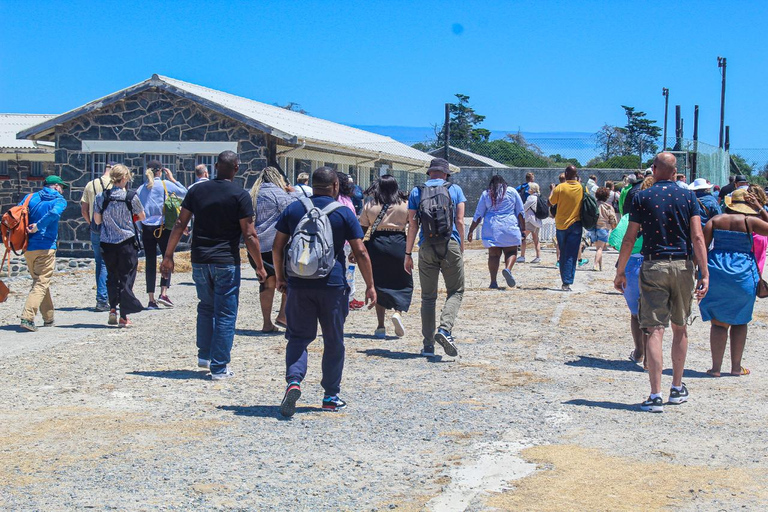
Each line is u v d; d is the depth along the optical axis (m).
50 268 10.41
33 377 7.62
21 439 5.62
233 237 7.52
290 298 6.24
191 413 6.34
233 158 7.53
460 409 6.52
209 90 23.58
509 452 5.41
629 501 4.50
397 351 8.94
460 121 58.53
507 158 40.34
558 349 9.14
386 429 5.95
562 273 14.12
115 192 10.31
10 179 29.08
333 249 6.17
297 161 22.39
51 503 4.43
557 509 4.38
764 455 5.37
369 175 28.72
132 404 6.63
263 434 5.79
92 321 11.07
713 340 7.96
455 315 8.43
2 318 11.41
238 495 4.57
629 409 6.59
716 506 4.44
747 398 7.00
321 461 5.19
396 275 9.45
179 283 15.58
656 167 6.75
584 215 13.88
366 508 4.39
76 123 21.36
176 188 12.25
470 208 39.12
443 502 4.47
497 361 8.46
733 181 14.33
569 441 5.68
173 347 9.16
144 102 21.03
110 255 10.40
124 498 4.51
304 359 6.30
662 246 6.56
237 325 10.66
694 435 5.85
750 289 7.79
